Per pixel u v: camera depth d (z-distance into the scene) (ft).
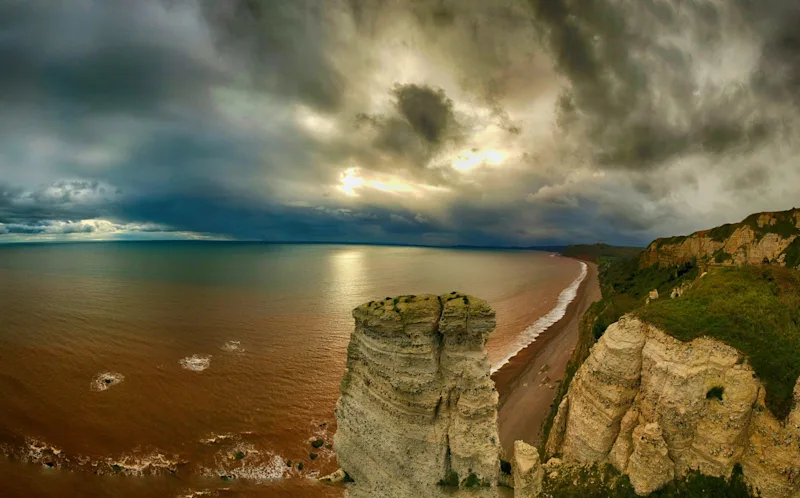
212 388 171.94
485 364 76.38
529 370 206.39
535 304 396.78
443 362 77.15
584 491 79.77
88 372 178.91
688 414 75.72
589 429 87.61
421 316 75.66
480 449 74.64
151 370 184.96
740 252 181.16
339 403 87.92
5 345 203.72
